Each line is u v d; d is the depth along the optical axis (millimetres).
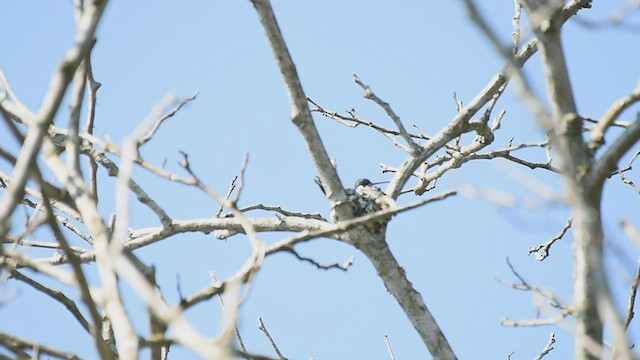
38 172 8117
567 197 7246
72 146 9273
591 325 8523
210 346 6227
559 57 8672
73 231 13898
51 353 8906
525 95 7066
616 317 6836
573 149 8609
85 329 10969
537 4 8734
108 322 11008
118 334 7363
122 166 7355
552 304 9336
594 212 8469
